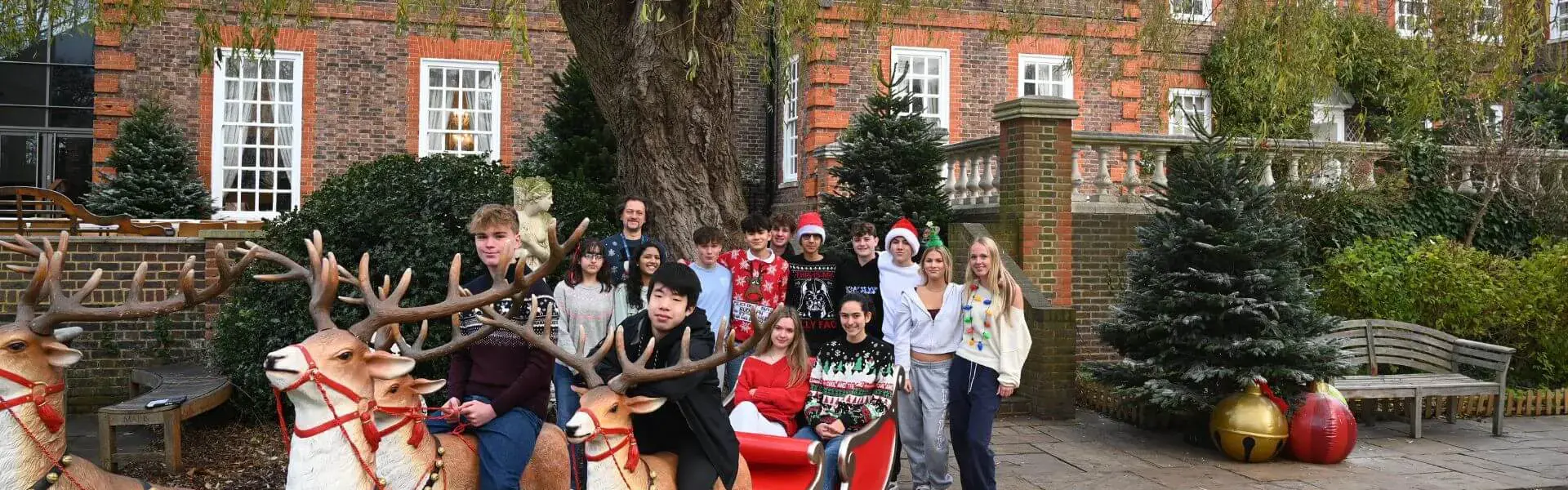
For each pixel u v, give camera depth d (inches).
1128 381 343.6
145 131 617.9
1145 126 732.7
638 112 340.2
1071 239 423.8
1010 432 350.6
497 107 685.3
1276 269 328.2
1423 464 312.3
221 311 336.2
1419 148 518.0
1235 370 318.7
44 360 141.9
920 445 259.8
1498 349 358.0
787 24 374.6
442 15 472.1
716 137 348.5
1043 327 370.3
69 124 755.4
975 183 458.9
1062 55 721.6
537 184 319.3
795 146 719.7
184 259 370.0
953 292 254.4
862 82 684.1
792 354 222.2
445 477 156.5
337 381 137.4
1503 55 433.4
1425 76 467.8
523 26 351.3
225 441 309.0
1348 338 378.9
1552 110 675.4
